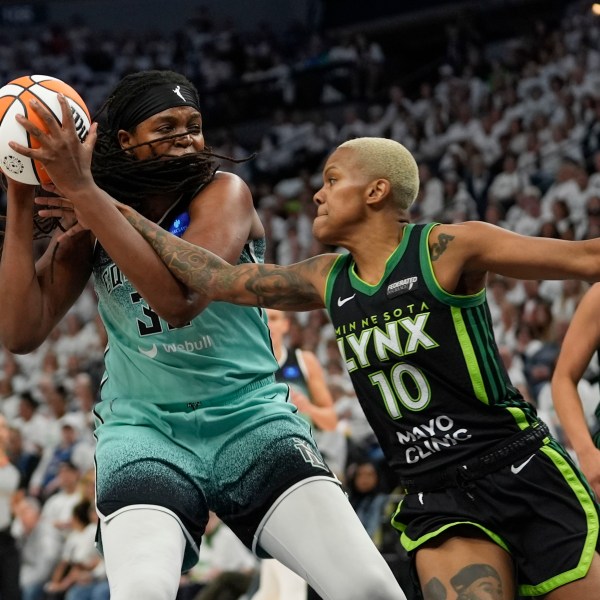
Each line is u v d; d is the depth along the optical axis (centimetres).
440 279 294
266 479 328
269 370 352
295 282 316
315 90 2105
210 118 2159
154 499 317
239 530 340
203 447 338
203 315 336
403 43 2297
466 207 1402
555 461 301
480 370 296
